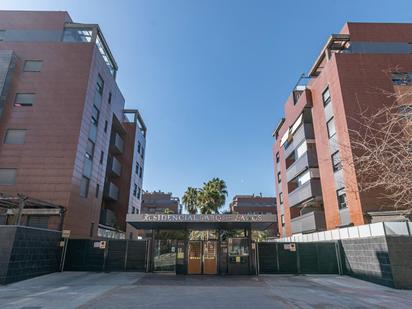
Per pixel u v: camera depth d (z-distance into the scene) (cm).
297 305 884
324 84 2325
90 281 1361
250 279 1525
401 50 2167
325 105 2338
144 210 7306
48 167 1895
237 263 1723
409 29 2236
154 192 7775
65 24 2267
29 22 2245
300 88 3027
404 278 1244
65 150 1939
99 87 2398
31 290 1094
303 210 2778
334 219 2147
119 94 2950
